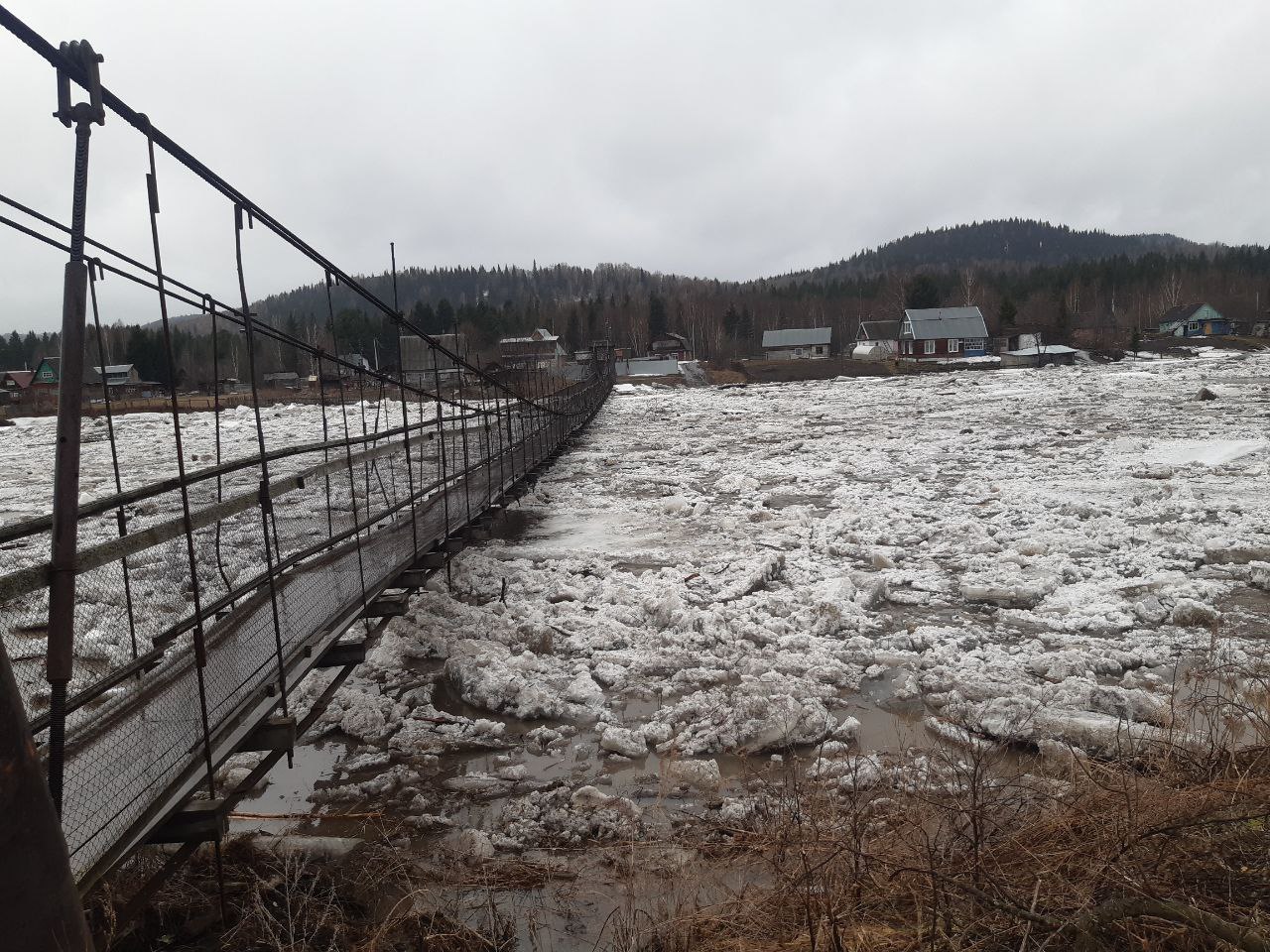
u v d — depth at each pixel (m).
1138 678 5.92
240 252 3.80
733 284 178.62
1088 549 9.58
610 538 11.21
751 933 3.17
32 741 1.75
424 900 3.73
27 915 1.68
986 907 2.88
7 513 13.38
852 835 3.31
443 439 7.97
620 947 3.27
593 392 35.97
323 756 5.31
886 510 12.27
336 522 9.22
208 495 12.90
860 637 6.86
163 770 3.17
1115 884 2.85
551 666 6.50
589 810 4.45
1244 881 2.87
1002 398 35.00
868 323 75.56
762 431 25.70
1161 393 33.06
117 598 5.70
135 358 42.53
